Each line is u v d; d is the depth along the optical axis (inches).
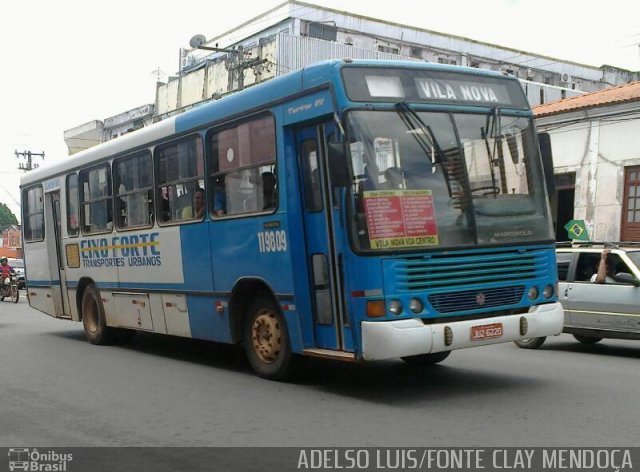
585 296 409.4
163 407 265.3
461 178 266.8
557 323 279.1
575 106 730.2
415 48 1568.7
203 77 1336.1
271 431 225.9
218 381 315.3
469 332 255.4
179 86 1400.1
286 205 286.0
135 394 290.5
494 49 1686.8
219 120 328.8
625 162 691.4
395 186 254.7
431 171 262.2
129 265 411.2
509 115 287.0
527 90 1337.4
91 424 242.2
